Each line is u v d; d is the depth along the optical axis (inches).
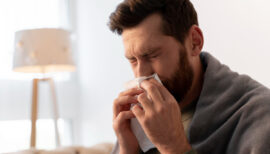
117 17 34.0
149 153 38.1
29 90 131.3
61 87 140.0
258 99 31.4
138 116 32.2
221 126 32.8
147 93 34.4
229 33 68.4
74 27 143.8
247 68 64.6
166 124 30.8
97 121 127.8
